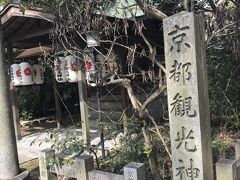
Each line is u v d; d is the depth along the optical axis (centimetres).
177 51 322
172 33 323
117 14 531
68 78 714
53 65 782
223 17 493
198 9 543
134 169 338
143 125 418
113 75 478
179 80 325
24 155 748
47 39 920
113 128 548
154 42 762
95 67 537
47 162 433
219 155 532
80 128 934
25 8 616
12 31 831
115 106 889
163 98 661
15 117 880
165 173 451
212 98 677
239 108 683
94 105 933
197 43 313
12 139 523
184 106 325
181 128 330
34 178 591
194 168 328
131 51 452
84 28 496
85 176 384
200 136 320
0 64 506
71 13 498
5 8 739
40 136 916
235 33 557
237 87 676
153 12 405
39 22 774
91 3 469
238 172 366
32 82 824
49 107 1265
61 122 1070
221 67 659
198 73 315
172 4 611
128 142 491
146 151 413
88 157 391
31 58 958
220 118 691
